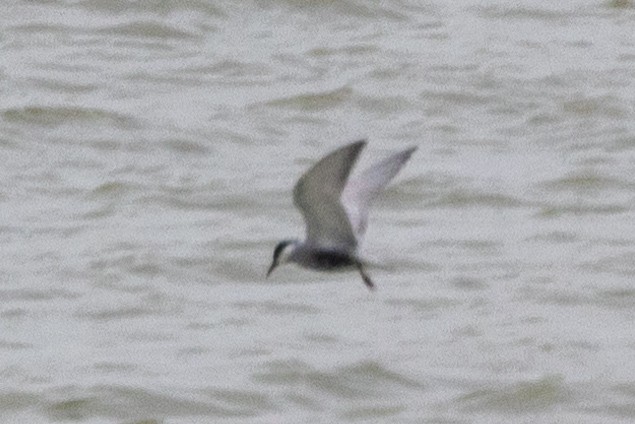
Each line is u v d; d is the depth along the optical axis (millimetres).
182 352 18734
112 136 25688
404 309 19922
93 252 21578
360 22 30625
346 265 13508
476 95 27297
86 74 27938
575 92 27266
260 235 22188
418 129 26203
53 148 25281
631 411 17594
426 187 23812
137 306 20016
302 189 13133
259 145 25516
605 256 21406
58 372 18234
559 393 17859
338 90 27297
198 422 17281
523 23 30672
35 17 30312
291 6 31031
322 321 19594
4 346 18938
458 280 20750
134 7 30641
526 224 22641
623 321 19625
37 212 22984
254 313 19828
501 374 18266
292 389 17875
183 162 24922
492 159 25000
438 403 17719
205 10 30672
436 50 29188
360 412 17500
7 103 26625
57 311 19906
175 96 27281
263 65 28484
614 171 24359
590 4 31578
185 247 21750
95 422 17297
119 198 23469
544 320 19625
